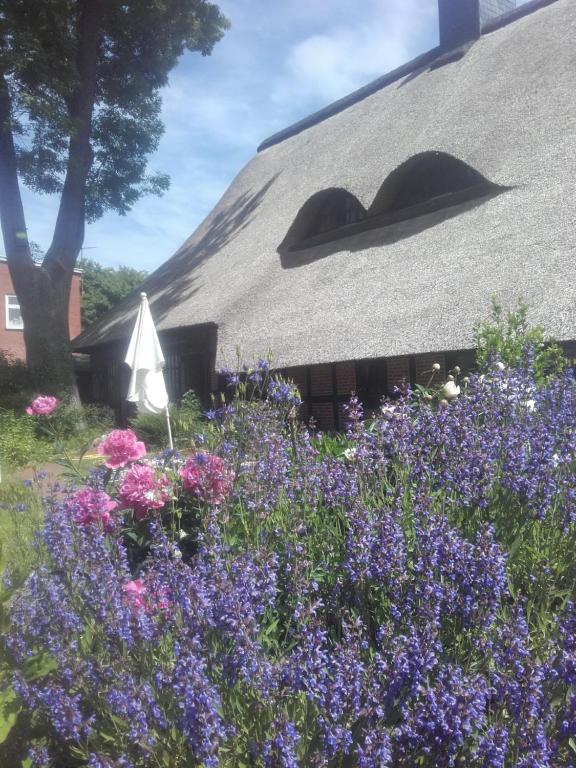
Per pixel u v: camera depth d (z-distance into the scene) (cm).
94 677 185
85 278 4494
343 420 1252
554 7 1372
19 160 1692
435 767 152
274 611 218
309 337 957
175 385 1659
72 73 1488
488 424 289
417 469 263
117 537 254
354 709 153
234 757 161
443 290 834
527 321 649
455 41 1579
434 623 168
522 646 171
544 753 149
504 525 249
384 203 1259
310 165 1762
